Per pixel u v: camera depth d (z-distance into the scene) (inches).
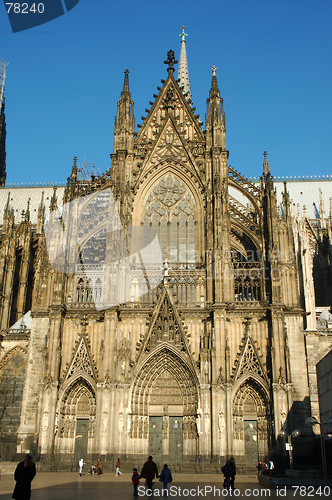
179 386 3225.9
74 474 2758.4
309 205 5128.0
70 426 3184.1
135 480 1649.9
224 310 3181.6
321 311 4175.7
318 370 2662.4
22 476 1149.1
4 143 5915.4
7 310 4224.9
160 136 3791.8
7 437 3875.5
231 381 3063.5
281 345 3097.9
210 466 2893.7
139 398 3174.2
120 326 3299.7
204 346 3166.8
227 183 3563.0
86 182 3873.0
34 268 4530.0
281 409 2972.4
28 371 3319.4
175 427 3157.0
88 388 3230.8
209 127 3747.5
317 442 3127.5
